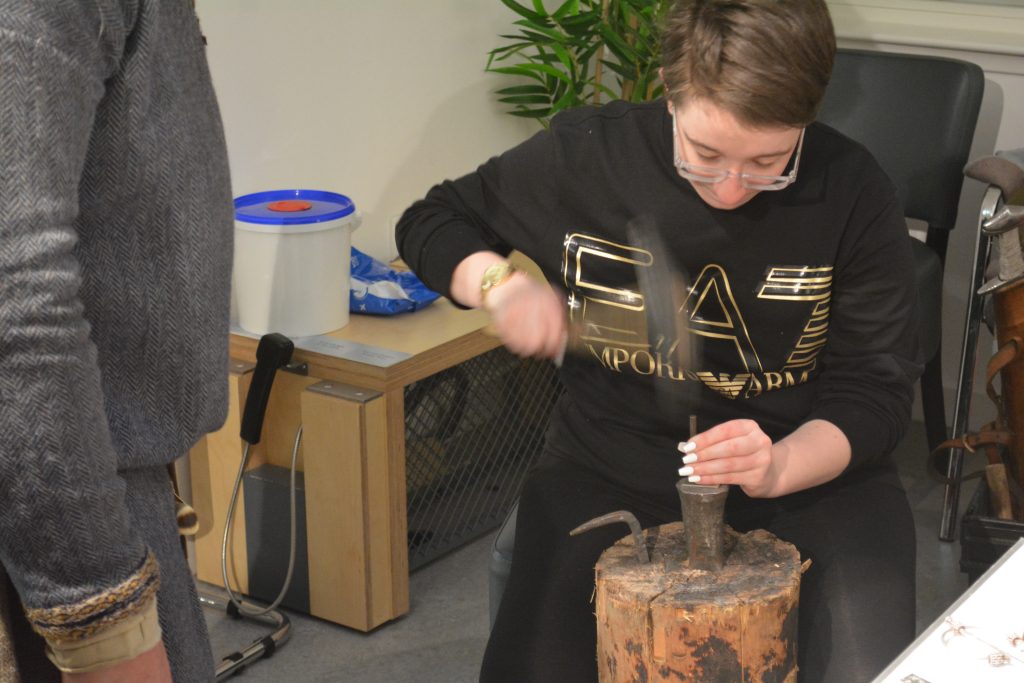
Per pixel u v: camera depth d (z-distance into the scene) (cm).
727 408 154
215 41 232
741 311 148
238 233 225
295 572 232
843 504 149
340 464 219
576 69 300
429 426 256
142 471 95
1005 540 220
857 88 272
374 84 269
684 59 127
